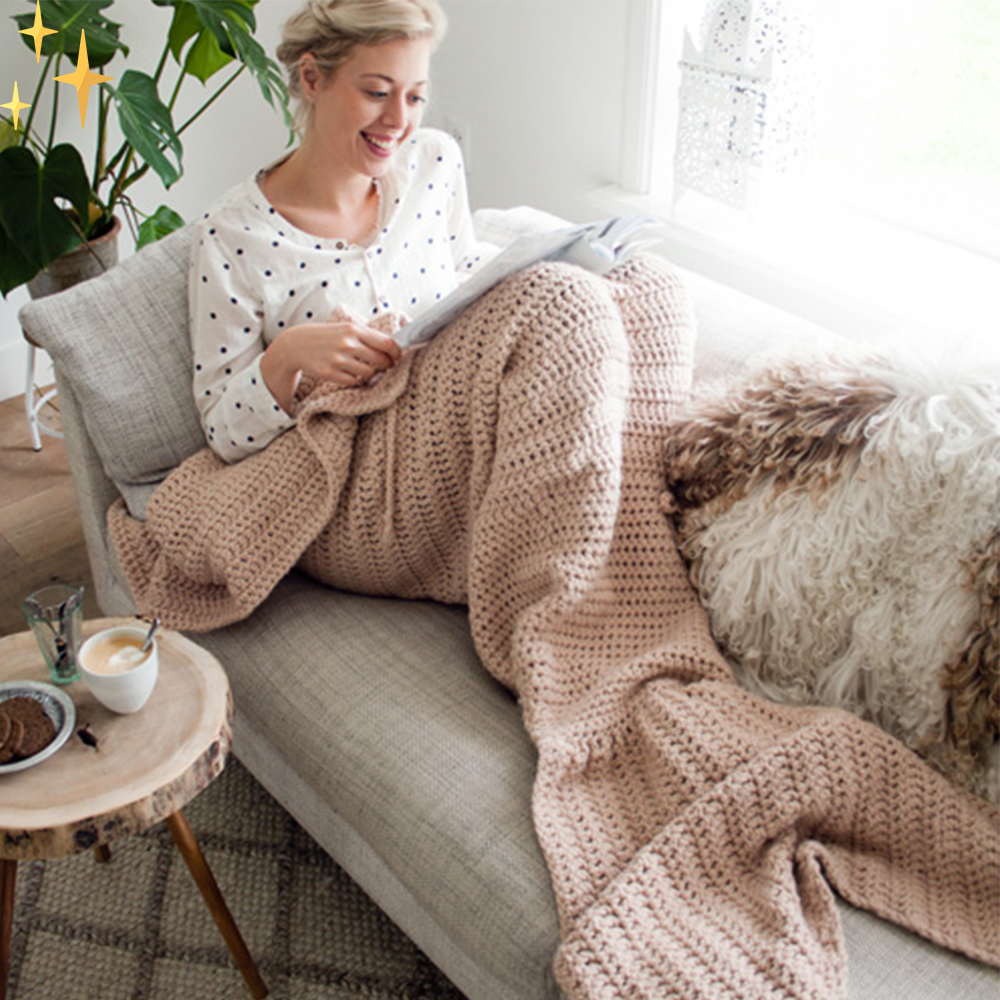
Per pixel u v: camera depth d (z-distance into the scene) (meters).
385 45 1.40
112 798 1.13
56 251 1.93
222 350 1.53
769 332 1.60
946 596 1.19
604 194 2.44
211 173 2.74
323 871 1.61
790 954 1.04
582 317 1.34
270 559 1.43
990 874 1.13
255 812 1.69
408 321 1.62
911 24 2.10
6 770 1.14
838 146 2.29
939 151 2.17
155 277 1.58
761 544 1.30
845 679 1.26
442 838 1.20
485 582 1.37
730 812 1.15
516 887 1.14
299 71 1.49
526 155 2.66
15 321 2.55
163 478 1.60
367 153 1.50
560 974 1.06
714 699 1.26
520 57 2.53
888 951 1.08
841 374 1.31
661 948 1.06
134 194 2.63
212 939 1.51
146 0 2.41
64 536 2.21
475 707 1.34
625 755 1.26
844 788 1.16
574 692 1.31
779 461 1.29
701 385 1.46
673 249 2.31
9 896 1.29
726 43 1.98
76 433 1.59
